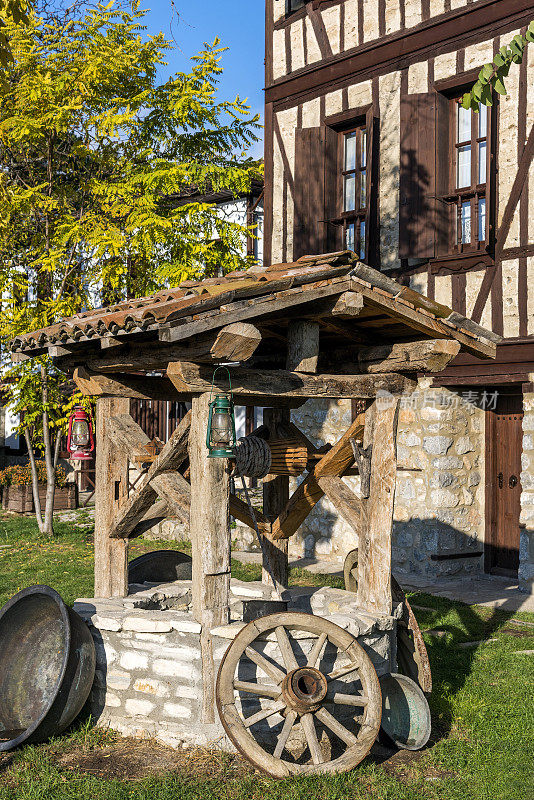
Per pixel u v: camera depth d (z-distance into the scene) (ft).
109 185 40.86
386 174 35.50
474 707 18.13
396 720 16.69
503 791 14.19
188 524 16.97
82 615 17.24
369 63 35.99
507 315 31.01
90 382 19.29
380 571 17.62
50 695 16.22
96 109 41.68
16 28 37.37
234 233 43.98
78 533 43.55
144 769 14.90
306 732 14.76
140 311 14.35
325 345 19.97
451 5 32.78
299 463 17.94
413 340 18.76
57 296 40.86
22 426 43.16
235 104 42.88
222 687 14.71
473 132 32.63
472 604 28.66
